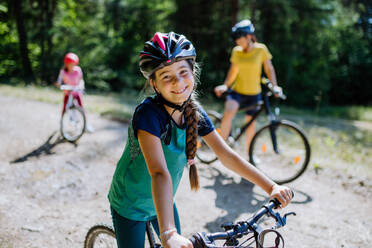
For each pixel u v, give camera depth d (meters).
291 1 15.10
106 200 3.59
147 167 1.48
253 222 1.30
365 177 4.23
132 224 1.69
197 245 1.13
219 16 16.48
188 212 3.38
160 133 1.45
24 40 16.81
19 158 4.71
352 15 17.50
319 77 18.92
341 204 3.57
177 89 1.40
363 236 2.96
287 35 15.91
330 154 5.62
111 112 8.01
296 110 14.66
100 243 2.15
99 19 20.48
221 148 1.68
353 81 21.58
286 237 2.93
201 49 16.92
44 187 3.84
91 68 18.67
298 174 4.03
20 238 2.84
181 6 16.83
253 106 4.44
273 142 4.24
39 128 6.30
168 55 1.35
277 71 17.41
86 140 5.68
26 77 16.92
